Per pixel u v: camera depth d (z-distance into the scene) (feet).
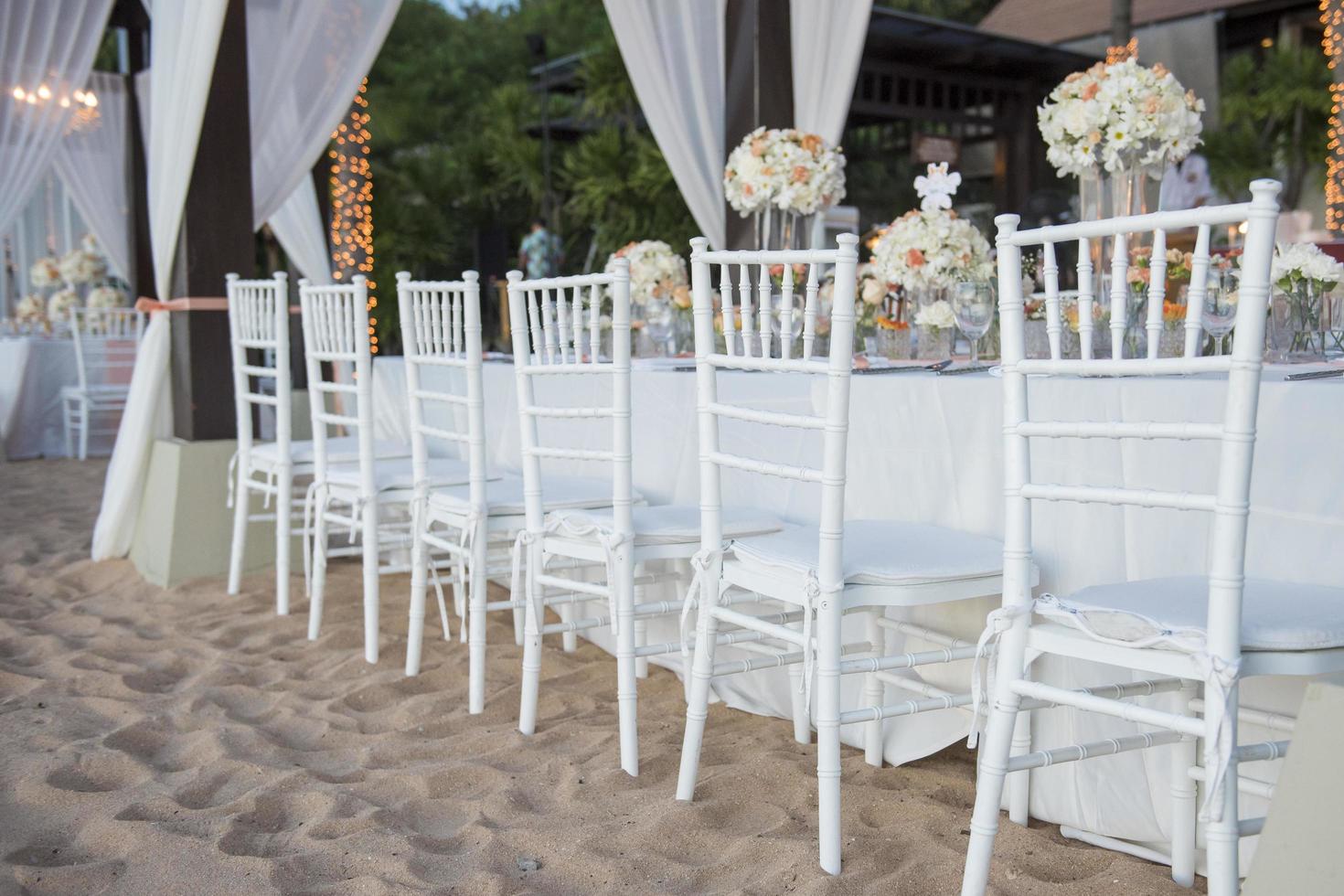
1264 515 6.02
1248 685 6.27
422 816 7.35
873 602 6.55
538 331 8.64
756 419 6.82
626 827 7.09
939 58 30.48
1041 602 5.58
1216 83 29.94
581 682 10.20
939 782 7.79
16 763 8.09
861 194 36.91
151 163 14.30
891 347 9.46
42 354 26.00
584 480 10.45
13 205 18.83
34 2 17.94
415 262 47.93
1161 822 6.60
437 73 51.75
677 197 40.47
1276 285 7.11
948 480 7.61
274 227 21.35
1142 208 8.26
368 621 10.69
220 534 13.97
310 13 15.12
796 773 7.82
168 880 6.36
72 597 13.30
